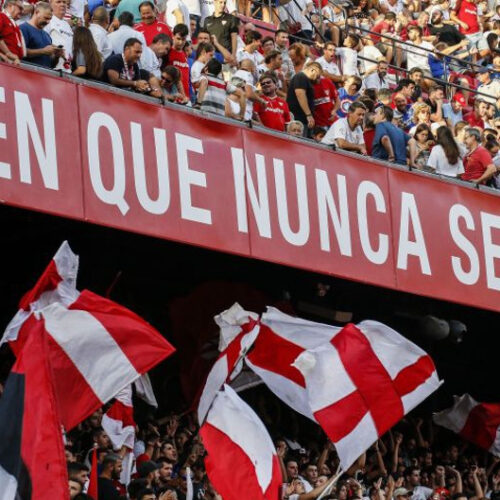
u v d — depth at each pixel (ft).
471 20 234.99
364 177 155.63
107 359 123.03
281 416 165.78
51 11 139.03
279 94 172.45
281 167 147.64
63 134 130.31
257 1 199.82
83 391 122.21
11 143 126.41
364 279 152.35
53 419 108.06
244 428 132.57
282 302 159.94
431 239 160.35
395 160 161.38
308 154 150.71
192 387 155.94
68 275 124.98
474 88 220.64
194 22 182.91
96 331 122.93
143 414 152.87
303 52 180.14
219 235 140.36
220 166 142.10
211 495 135.95
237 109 152.35
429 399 186.60
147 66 151.43
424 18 229.86
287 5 199.72
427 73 213.46
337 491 147.33
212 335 156.56
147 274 161.17
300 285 168.25
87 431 138.21
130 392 136.05
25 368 108.88
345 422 142.51
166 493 124.88
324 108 170.60
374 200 155.74
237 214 142.41
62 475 107.04
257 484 130.82
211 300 157.99
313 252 148.25
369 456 165.17
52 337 122.01
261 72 180.96
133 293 162.30
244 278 166.50
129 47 139.23
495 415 176.76
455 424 177.58
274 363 147.74
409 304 172.86
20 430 107.34
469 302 162.20
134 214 134.21
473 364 190.70
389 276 154.92
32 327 122.01
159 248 156.56
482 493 167.84
